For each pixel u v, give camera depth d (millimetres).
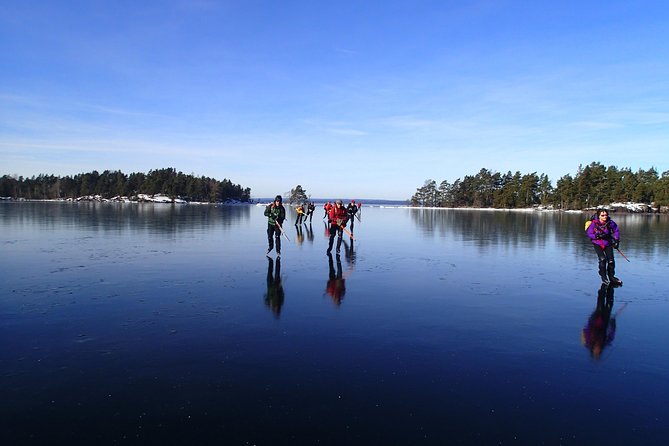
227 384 3904
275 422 3295
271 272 9492
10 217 29859
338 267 10312
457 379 4094
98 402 3549
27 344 4828
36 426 3193
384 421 3336
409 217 42969
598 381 4109
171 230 20375
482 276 9359
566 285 8523
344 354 4660
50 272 9109
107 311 6195
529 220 37906
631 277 9516
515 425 3320
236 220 30281
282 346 4871
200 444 3006
